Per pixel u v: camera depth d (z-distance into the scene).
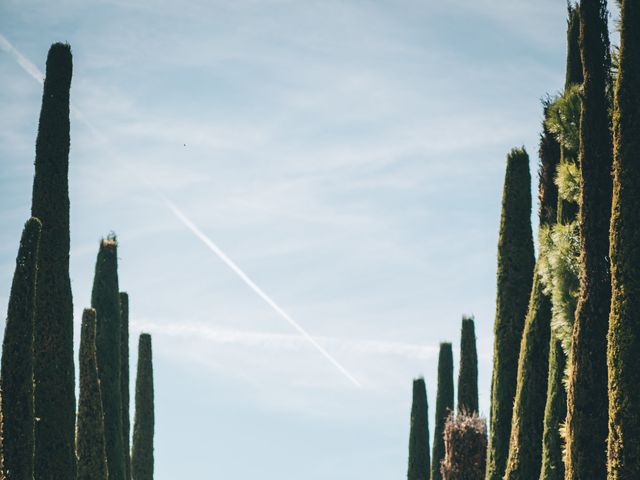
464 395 49.28
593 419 26.48
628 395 24.42
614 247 25.48
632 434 24.19
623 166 25.67
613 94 28.20
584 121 28.17
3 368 31.31
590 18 28.47
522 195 38.53
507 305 37.59
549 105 36.09
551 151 36.41
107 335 46.94
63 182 39.50
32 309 31.88
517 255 38.00
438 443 54.38
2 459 29.25
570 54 34.66
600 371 26.67
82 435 40.75
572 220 32.47
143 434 54.81
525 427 33.28
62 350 37.81
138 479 54.31
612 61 28.39
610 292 26.95
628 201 25.44
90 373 41.25
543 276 30.22
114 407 46.38
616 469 24.34
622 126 25.84
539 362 33.56
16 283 31.66
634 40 26.05
